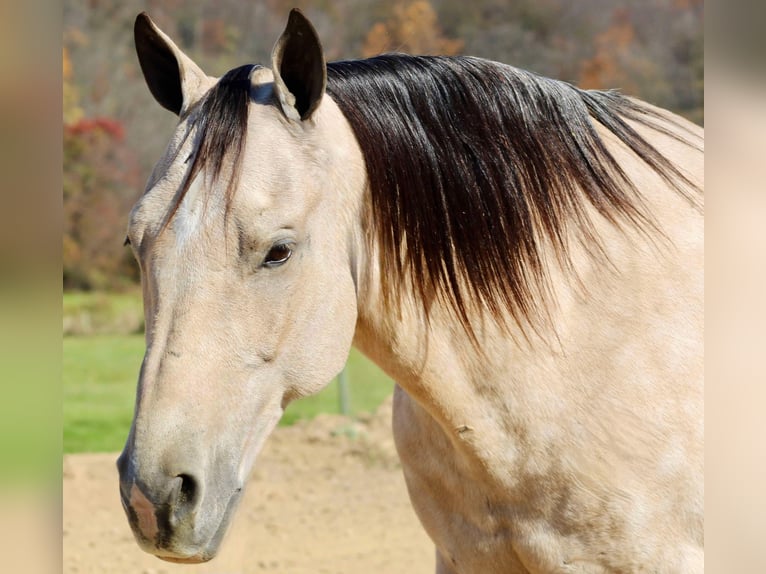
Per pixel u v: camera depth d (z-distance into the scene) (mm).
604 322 2463
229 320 2072
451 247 2391
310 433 7969
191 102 2305
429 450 2676
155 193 2131
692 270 2521
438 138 2420
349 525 6113
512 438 2463
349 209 2328
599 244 2498
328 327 2234
